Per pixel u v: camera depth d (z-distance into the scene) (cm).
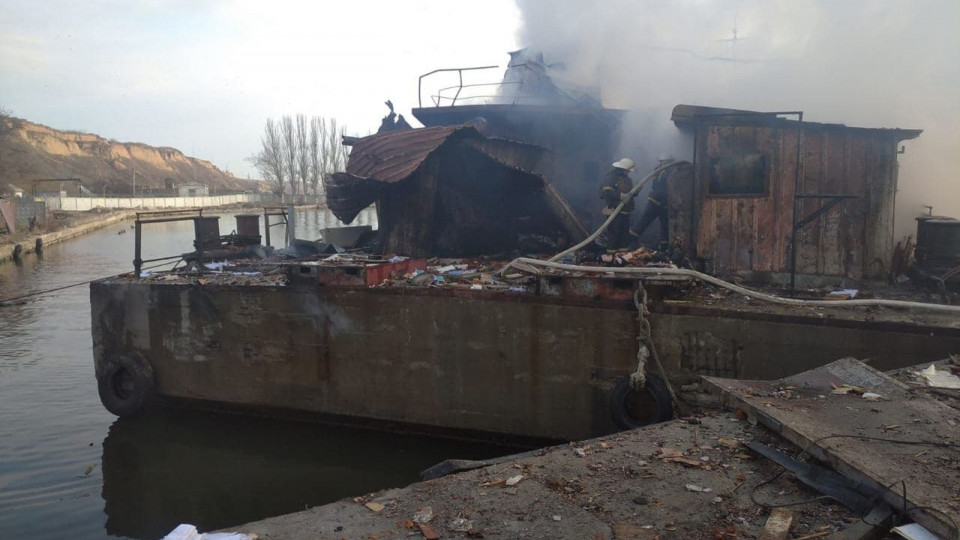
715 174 973
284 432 952
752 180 960
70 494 780
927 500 377
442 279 966
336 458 880
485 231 1262
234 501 773
